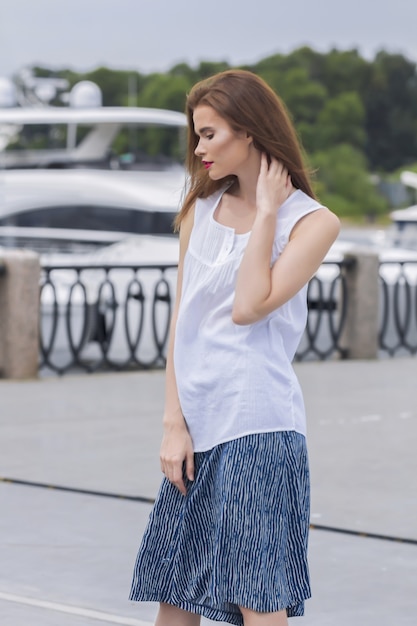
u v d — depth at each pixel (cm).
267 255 350
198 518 362
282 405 355
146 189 2294
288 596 357
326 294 1820
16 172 2328
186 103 368
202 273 361
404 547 614
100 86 10350
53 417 1002
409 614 512
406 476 775
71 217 2291
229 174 364
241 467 351
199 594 360
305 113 10312
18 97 2870
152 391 1163
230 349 355
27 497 718
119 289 1775
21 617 506
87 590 544
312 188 367
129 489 735
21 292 1236
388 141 10862
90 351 1650
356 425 966
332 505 696
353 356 1440
